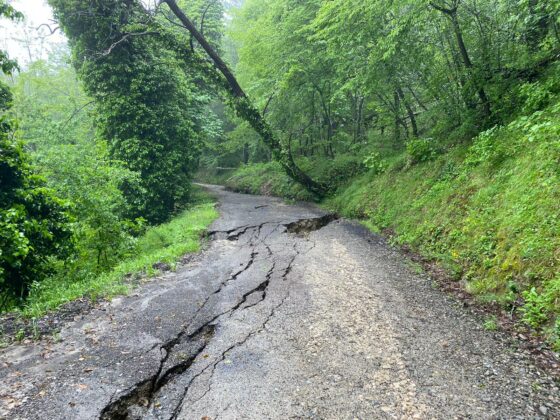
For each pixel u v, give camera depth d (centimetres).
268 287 609
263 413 318
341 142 1727
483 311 494
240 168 2680
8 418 304
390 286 602
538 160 616
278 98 1641
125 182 1343
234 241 942
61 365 384
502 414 309
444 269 647
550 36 793
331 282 624
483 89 900
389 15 1053
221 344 432
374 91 1232
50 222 775
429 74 1060
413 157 1101
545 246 486
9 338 445
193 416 318
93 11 1398
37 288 706
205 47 1451
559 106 601
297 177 1519
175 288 606
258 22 1714
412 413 313
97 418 309
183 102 1708
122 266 748
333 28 1044
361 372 372
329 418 310
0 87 1148
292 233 1040
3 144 732
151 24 1408
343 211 1284
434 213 820
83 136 1947
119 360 393
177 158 1563
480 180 753
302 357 402
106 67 1436
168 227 1139
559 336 396
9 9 927
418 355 400
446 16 885
